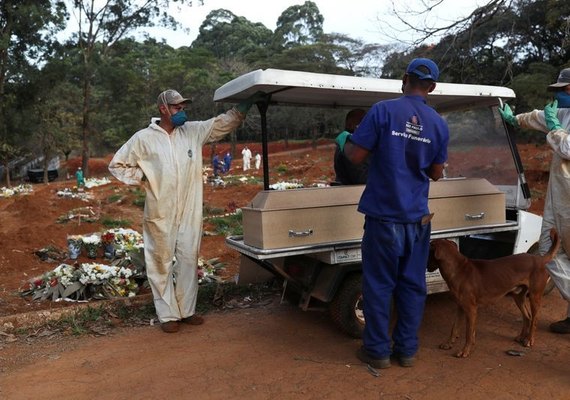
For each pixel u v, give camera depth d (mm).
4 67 34188
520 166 5848
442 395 3904
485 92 5621
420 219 4242
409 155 4141
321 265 5090
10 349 5102
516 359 4512
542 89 16219
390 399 3865
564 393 3887
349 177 5383
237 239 5422
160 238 5312
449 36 11227
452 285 4582
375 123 4090
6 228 13383
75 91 46156
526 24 15836
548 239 5051
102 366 4617
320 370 4395
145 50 61688
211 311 6172
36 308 6324
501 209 5555
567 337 5004
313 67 47438
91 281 6562
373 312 4301
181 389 4121
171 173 5254
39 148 42406
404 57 11766
